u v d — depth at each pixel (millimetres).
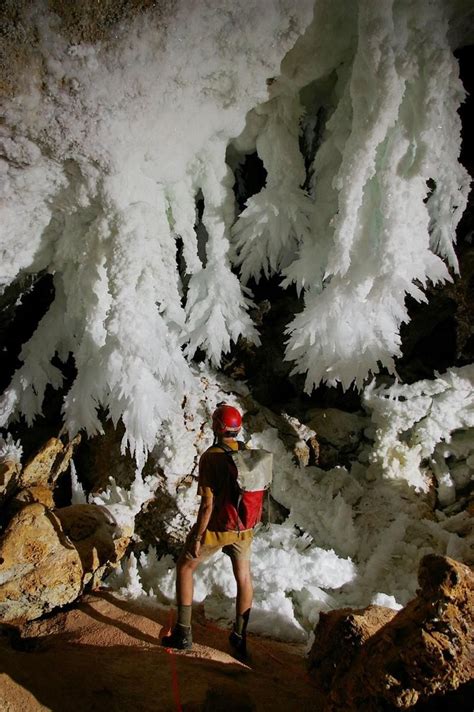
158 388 3787
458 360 5336
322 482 4801
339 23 3559
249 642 3234
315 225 4293
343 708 2270
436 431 4891
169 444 4605
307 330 4250
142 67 3008
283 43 3250
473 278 4988
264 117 4047
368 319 4199
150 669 2703
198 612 3578
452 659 2023
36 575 3199
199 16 2953
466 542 4207
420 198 3670
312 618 3551
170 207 4219
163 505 4402
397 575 4066
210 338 4531
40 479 4484
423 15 3311
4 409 4664
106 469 4734
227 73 3312
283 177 4176
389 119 3371
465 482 4797
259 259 4617
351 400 5594
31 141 3094
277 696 2621
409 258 3740
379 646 2238
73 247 3756
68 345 4758
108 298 3930
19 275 4238
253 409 5195
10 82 2811
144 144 3361
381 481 4832
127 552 4246
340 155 4051
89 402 4055
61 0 2682
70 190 3432
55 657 2736
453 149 3668
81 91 2947
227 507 2877
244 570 3002
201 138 3703
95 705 2369
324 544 4418
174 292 3996
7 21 2678
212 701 2432
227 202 4332
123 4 2781
